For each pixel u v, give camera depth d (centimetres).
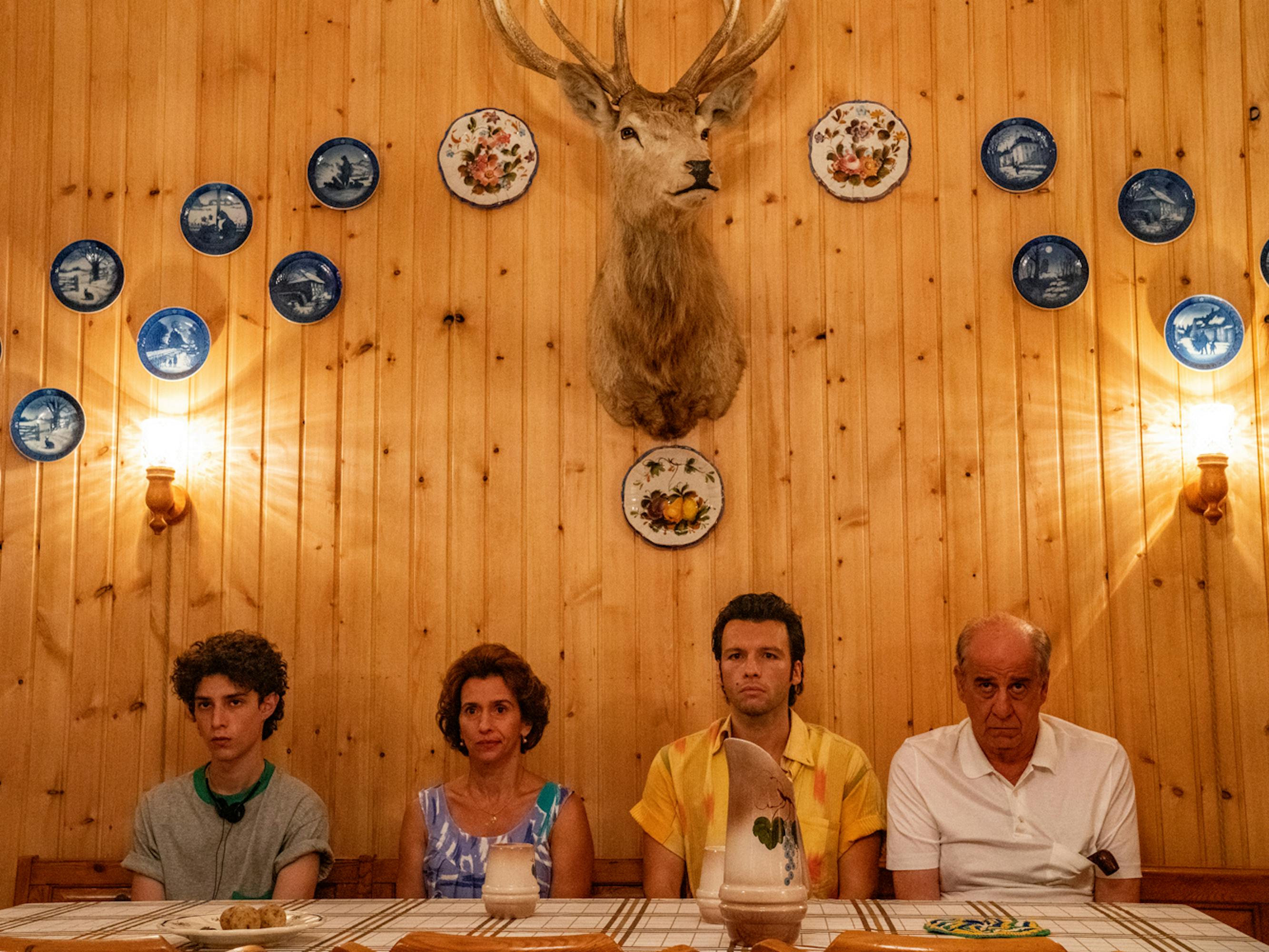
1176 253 346
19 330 362
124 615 349
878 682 336
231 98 366
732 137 355
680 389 337
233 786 307
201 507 353
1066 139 352
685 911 202
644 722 338
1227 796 326
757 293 351
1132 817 278
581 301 353
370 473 351
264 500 352
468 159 359
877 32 358
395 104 363
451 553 347
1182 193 346
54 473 356
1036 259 346
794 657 297
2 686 347
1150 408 342
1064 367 344
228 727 301
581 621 342
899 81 356
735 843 171
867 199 351
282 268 358
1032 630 281
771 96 356
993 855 273
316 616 347
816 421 345
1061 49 354
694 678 338
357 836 338
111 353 360
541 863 288
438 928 187
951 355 346
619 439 348
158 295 362
